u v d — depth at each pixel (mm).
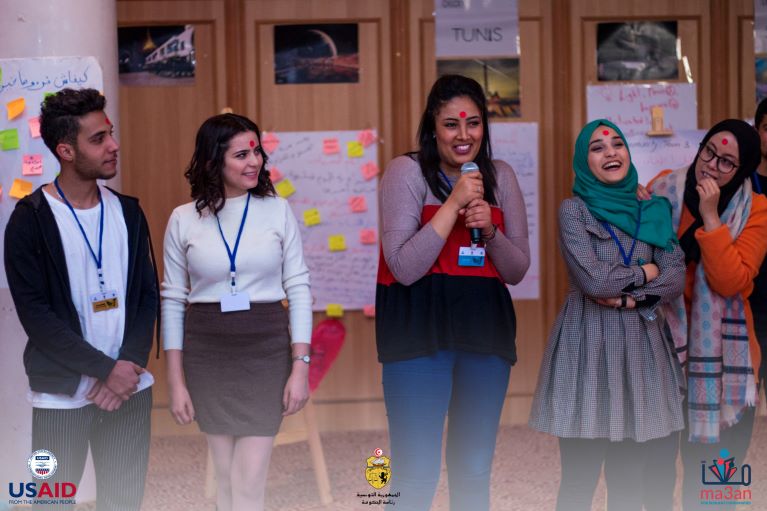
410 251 2896
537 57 5473
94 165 2842
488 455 3014
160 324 3092
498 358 3000
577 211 3209
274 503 4254
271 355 2992
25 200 2844
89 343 2857
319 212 5480
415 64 5445
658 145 5430
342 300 5520
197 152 2988
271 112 5461
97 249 2902
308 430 4246
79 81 4016
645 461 3391
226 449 3014
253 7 5426
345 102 5469
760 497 4055
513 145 5484
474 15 5449
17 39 3988
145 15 5410
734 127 3367
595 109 5461
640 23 5449
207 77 5445
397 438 2979
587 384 3119
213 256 2951
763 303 3660
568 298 3262
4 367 4047
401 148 5492
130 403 2955
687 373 3424
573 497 3221
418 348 2939
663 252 3207
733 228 3406
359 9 5438
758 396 3602
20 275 2793
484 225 2887
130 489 2973
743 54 5445
